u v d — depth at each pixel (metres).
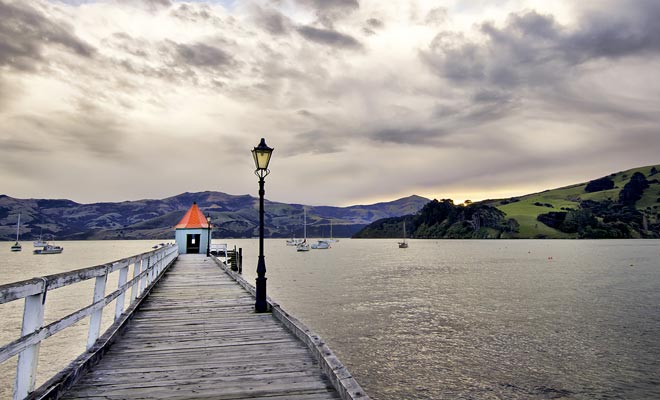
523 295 36.09
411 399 14.40
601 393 14.76
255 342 7.57
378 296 35.72
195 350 7.02
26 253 160.00
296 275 56.00
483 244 186.38
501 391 14.98
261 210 11.04
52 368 17.77
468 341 21.02
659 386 15.23
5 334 23.44
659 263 72.00
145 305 11.66
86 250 189.25
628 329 23.22
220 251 38.53
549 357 18.48
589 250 122.31
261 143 10.95
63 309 31.06
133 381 5.43
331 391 5.12
